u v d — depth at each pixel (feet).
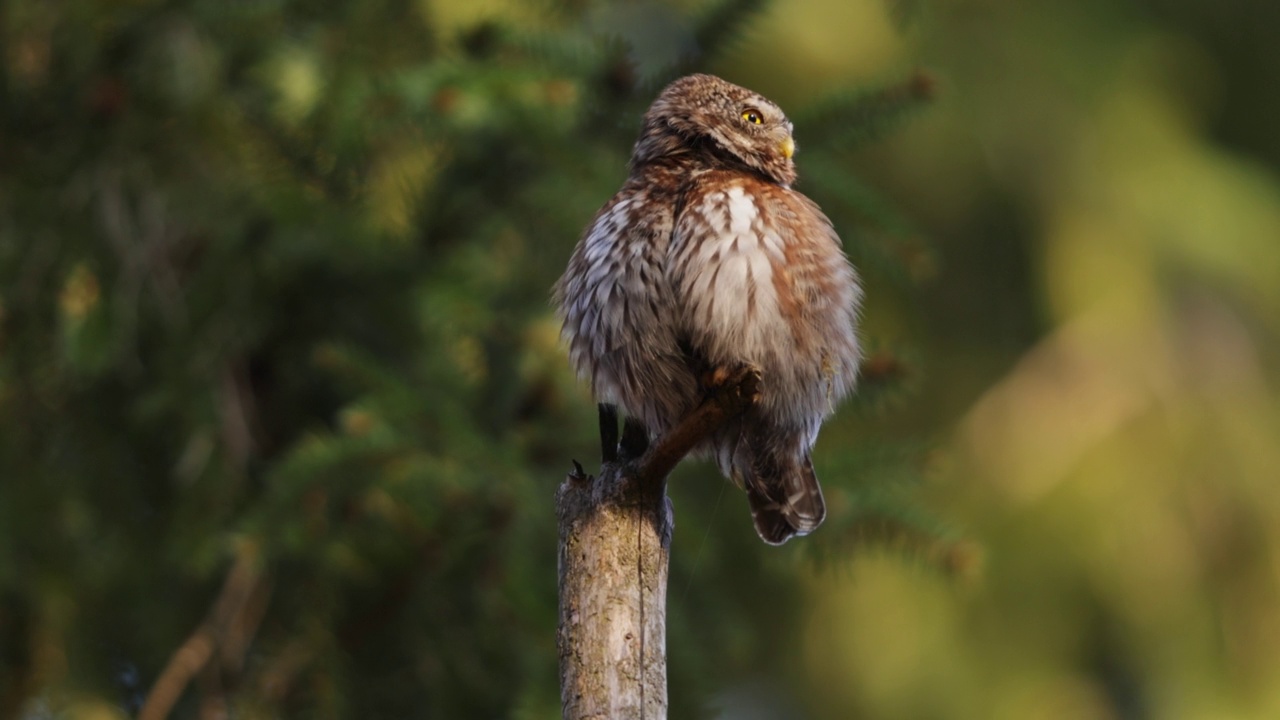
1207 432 55.47
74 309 31.73
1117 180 57.62
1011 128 57.57
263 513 30.12
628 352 26.12
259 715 30.30
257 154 32.81
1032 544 54.24
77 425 33.12
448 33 34.99
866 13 53.21
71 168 33.32
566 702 20.56
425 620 31.99
